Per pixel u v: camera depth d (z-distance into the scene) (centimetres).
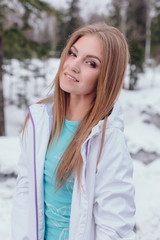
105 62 83
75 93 90
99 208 86
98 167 85
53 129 100
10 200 333
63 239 99
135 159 532
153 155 532
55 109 100
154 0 1570
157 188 396
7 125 889
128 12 1552
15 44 630
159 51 1670
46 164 99
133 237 86
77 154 89
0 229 275
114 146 84
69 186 95
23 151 109
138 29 1559
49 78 1281
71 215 90
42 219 102
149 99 854
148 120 723
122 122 90
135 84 1095
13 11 566
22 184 111
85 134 86
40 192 99
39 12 573
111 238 84
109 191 84
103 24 90
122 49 85
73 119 99
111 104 86
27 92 1137
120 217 83
